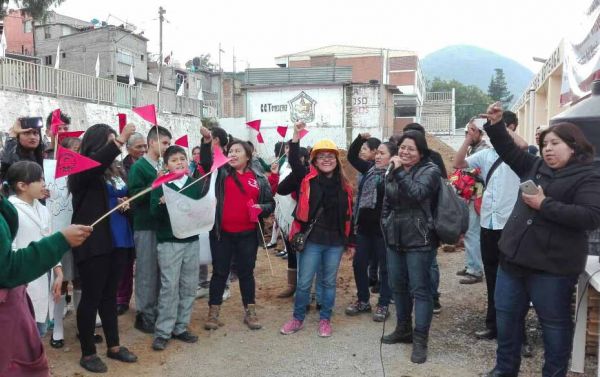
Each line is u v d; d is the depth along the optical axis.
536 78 14.59
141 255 5.25
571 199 3.51
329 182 5.25
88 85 19.09
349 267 8.20
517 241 3.72
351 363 4.67
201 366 4.63
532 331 5.27
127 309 6.04
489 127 3.97
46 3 19.61
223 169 5.43
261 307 6.26
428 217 4.55
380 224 5.23
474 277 7.13
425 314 4.66
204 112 31.16
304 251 5.30
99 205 4.35
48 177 4.74
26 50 35.75
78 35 34.38
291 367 4.61
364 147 6.00
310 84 31.08
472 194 6.91
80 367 4.49
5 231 2.40
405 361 4.68
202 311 6.11
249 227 5.49
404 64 51.94
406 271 4.86
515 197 4.83
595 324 4.64
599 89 4.18
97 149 4.37
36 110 16.09
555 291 3.59
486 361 4.65
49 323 5.07
